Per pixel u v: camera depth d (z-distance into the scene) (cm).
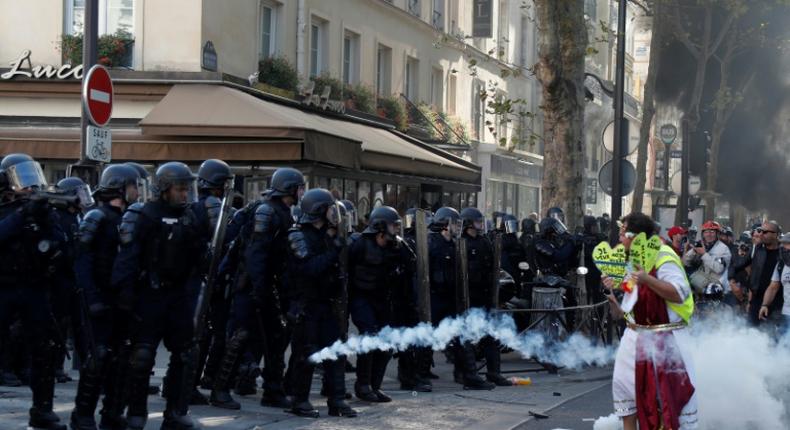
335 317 969
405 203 2453
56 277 844
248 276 966
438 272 1194
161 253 791
